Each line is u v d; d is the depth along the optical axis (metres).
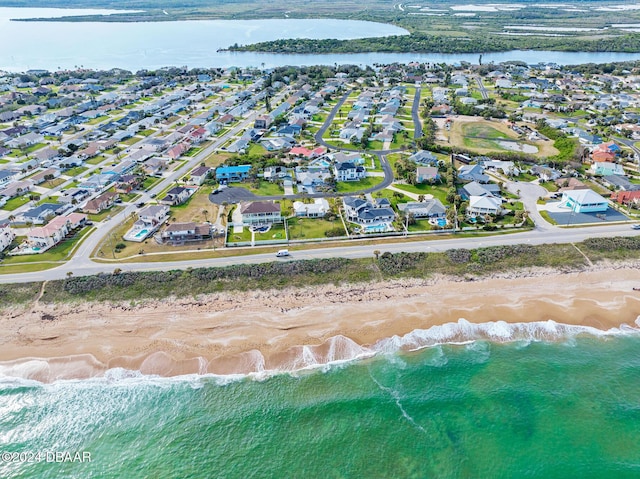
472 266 91.44
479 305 82.69
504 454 59.00
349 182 129.88
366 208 109.69
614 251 95.69
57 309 81.06
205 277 86.81
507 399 66.12
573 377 69.50
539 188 125.62
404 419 63.44
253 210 105.75
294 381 68.88
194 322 78.56
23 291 84.06
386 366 71.38
